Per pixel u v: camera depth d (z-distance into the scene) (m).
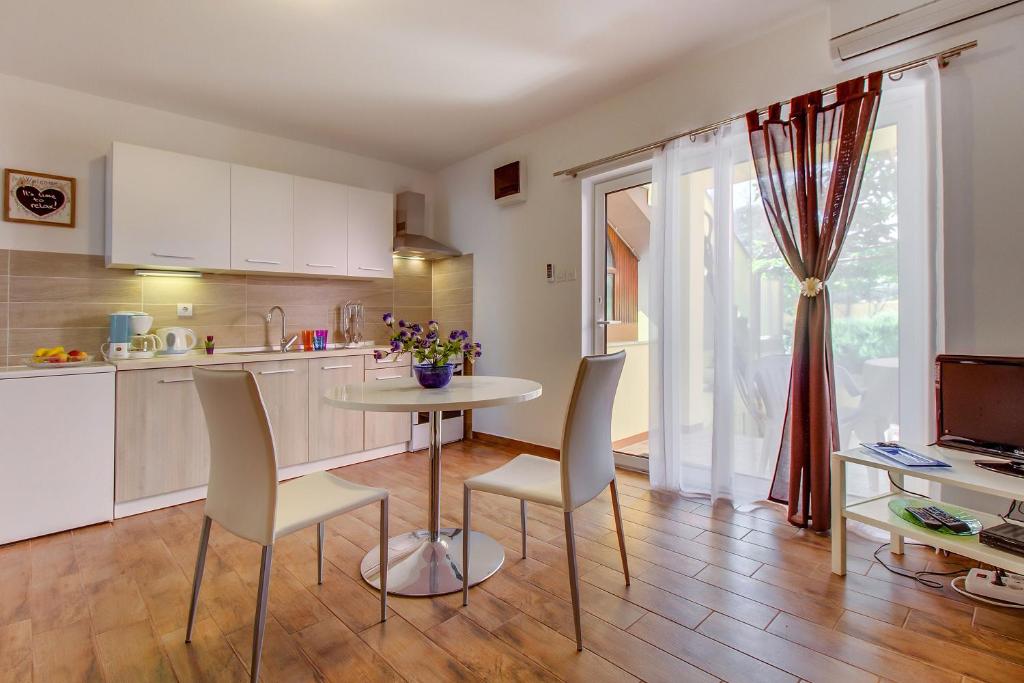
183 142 3.31
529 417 3.85
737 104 2.63
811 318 2.30
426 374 2.06
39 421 2.29
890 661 1.40
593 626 1.58
